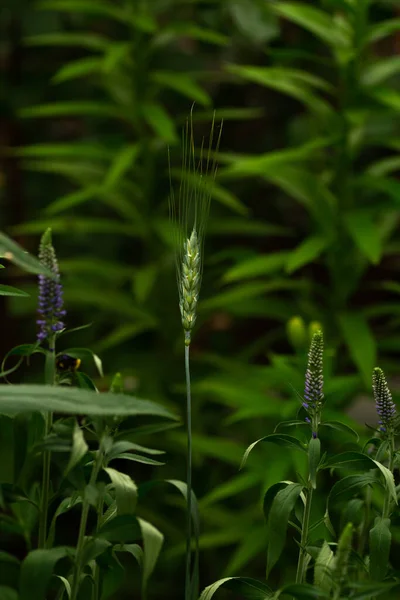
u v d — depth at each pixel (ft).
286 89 11.40
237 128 15.57
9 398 5.43
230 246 15.35
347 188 11.59
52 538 5.85
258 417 12.28
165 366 13.35
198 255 5.92
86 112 12.99
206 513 11.42
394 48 15.44
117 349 14.76
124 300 13.20
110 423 5.71
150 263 13.47
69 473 5.67
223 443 10.71
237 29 15.02
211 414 13.99
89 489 5.63
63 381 5.92
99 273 13.08
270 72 11.47
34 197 16.12
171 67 15.30
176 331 13.57
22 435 5.75
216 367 13.57
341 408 11.17
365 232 10.62
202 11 14.92
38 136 16.43
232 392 10.07
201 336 15.05
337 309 12.00
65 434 5.66
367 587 5.69
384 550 5.92
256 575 12.49
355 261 11.96
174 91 15.40
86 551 5.68
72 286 13.12
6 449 5.90
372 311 11.66
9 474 5.89
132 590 12.54
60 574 5.89
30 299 13.08
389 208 11.31
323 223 11.48
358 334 10.82
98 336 15.35
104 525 5.70
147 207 13.29
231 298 11.76
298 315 12.21
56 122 16.44
